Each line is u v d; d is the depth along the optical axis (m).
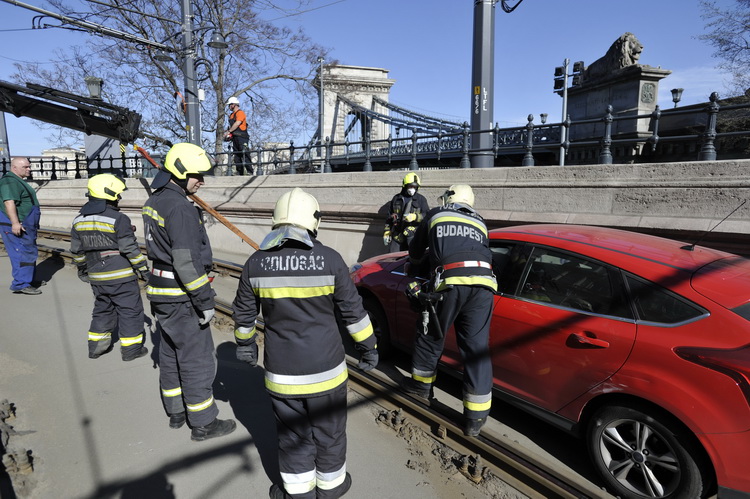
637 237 3.23
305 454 2.37
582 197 5.84
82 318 5.66
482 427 3.15
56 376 4.07
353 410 3.63
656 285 2.62
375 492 2.67
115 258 4.20
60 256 9.38
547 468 2.71
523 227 3.63
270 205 9.65
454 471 2.87
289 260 2.22
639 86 10.12
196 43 13.23
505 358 3.21
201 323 2.95
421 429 3.30
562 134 6.36
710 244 4.76
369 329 2.38
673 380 2.37
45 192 15.79
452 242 3.06
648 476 2.49
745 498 2.19
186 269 2.76
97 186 4.14
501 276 3.37
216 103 19.23
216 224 11.09
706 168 4.94
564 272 3.04
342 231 8.69
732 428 2.18
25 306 6.16
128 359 4.41
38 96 10.91
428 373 3.43
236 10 17.47
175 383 3.23
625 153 10.14
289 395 2.24
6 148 18.33
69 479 2.71
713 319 2.38
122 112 11.17
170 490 2.64
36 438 3.13
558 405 2.92
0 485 2.62
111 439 3.13
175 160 2.90
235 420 3.40
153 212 2.88
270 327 2.28
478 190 6.87
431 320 3.15
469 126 8.13
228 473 2.80
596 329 2.73
